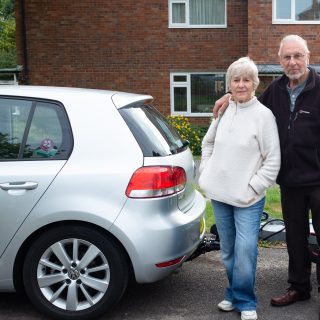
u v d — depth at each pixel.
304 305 4.36
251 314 3.99
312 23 16.33
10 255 3.92
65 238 3.89
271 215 7.00
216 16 17.31
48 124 4.03
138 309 4.27
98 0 17.03
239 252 3.90
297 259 4.30
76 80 17.30
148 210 3.82
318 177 4.00
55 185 3.86
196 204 4.48
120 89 17.39
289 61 3.90
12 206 3.88
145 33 17.22
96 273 3.95
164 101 17.48
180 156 4.26
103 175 3.84
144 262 3.80
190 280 4.94
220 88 17.52
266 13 16.25
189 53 17.34
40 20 17.05
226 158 3.88
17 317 4.11
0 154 4.01
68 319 3.93
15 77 17.20
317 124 3.94
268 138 3.84
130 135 3.93
